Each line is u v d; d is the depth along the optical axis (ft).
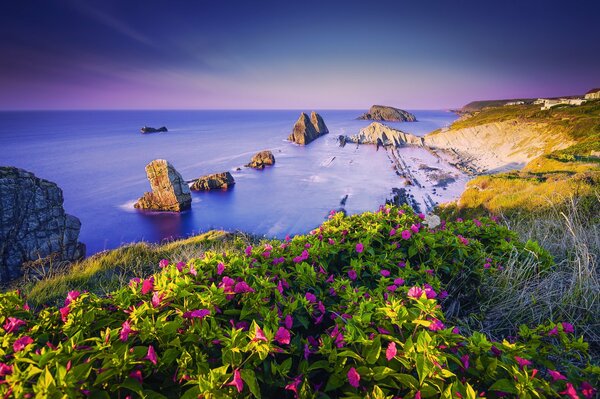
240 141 549.13
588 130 208.13
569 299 10.10
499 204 54.13
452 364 5.58
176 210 176.14
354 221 13.83
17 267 61.16
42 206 68.28
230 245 34.50
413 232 11.99
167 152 421.18
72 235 72.43
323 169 288.71
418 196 186.80
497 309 10.05
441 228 14.19
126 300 7.07
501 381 5.06
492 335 9.32
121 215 171.42
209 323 6.36
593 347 8.58
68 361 5.01
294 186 226.79
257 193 211.20
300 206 182.09
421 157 334.03
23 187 66.33
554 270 12.23
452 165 285.43
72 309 6.84
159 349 5.73
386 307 6.40
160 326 5.69
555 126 252.21
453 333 6.28
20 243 62.90
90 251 130.21
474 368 5.57
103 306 7.36
